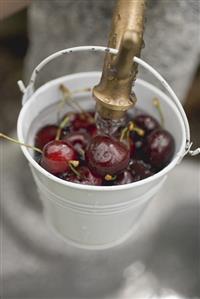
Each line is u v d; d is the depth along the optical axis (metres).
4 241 0.63
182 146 0.34
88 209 0.34
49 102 0.38
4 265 0.63
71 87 0.39
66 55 0.52
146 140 0.37
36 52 0.56
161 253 0.69
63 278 0.65
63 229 0.39
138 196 0.34
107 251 0.64
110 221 0.36
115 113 0.31
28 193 0.62
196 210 0.67
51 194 0.34
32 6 0.52
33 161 0.32
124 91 0.30
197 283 0.70
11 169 0.64
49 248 0.62
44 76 0.56
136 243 0.65
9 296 0.64
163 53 0.50
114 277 0.67
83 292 0.67
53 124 0.40
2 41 0.86
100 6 0.47
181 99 0.59
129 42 0.27
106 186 0.31
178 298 0.69
